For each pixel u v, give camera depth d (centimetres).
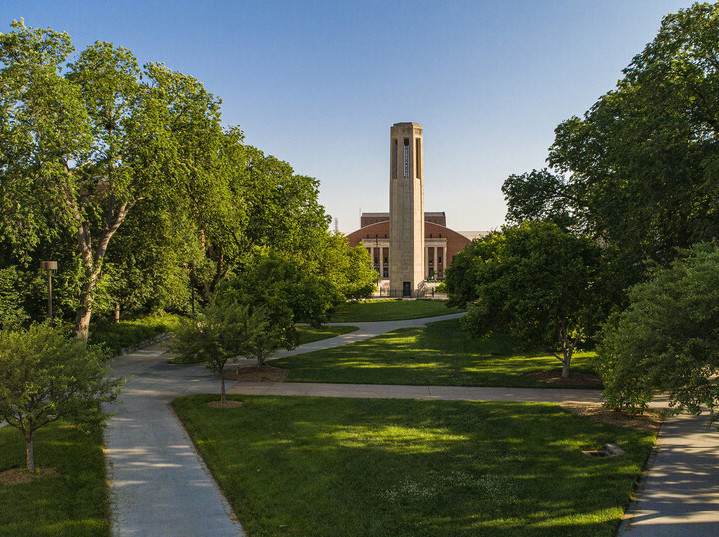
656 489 1069
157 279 3497
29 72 2084
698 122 2177
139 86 2483
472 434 1460
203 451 1326
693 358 984
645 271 2039
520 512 980
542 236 2183
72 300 2530
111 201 2647
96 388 1236
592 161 2802
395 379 2238
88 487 1109
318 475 1166
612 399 1559
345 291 5475
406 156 7381
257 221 3994
